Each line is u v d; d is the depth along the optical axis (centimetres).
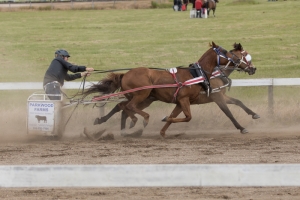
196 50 2889
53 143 1190
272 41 3108
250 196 718
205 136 1300
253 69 1324
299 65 2400
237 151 1040
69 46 3120
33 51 2959
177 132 1386
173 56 2738
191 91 1254
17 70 2439
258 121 1453
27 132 1232
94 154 1023
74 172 505
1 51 2958
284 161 916
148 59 2667
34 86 1536
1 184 503
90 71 1291
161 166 504
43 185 504
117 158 972
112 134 1252
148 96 1274
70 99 1286
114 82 1273
